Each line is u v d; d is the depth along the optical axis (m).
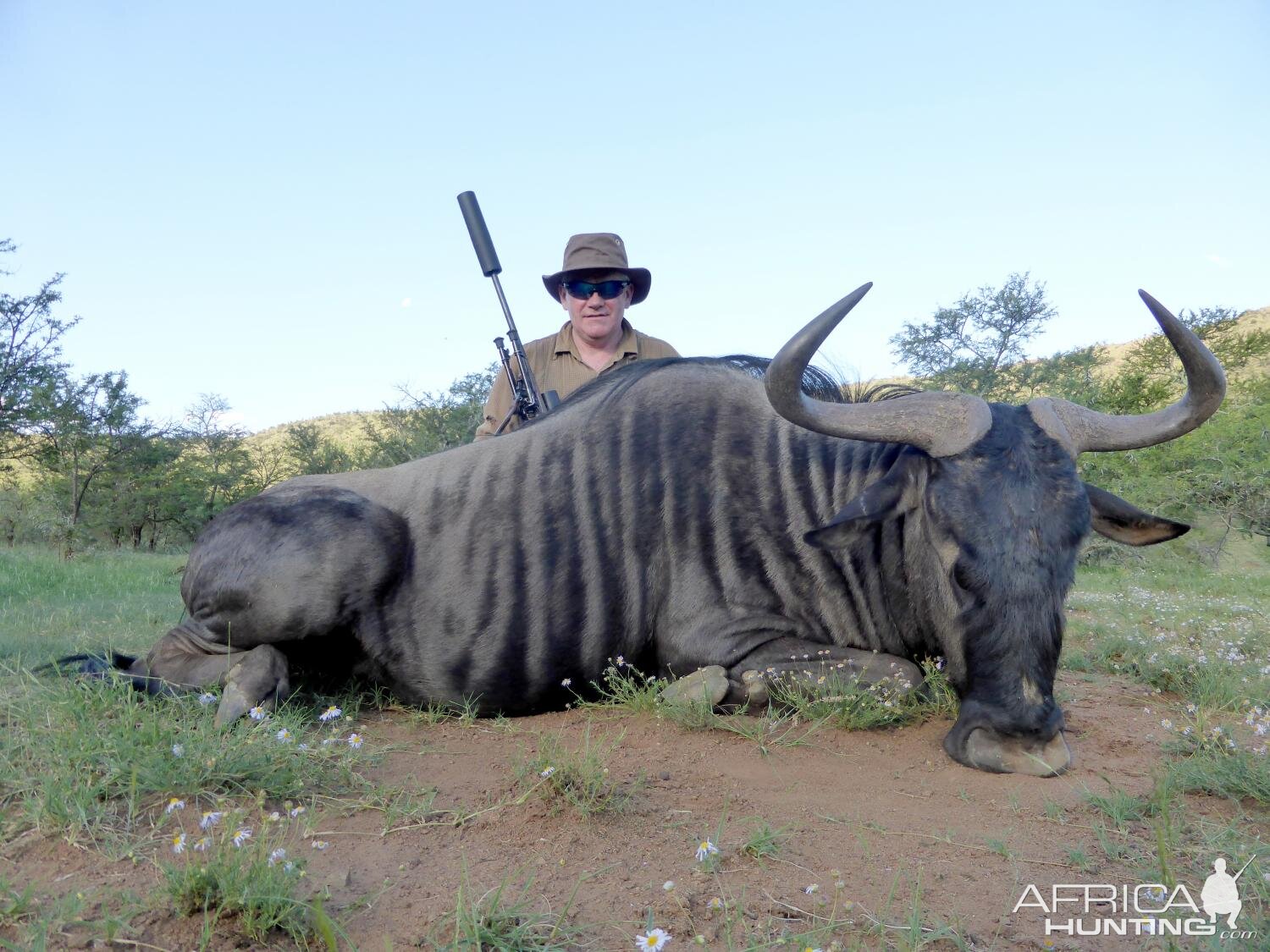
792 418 3.67
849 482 4.20
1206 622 7.43
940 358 27.52
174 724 3.23
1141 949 2.18
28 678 3.83
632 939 2.14
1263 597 11.28
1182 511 19.66
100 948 2.02
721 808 2.97
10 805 2.69
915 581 3.93
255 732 3.27
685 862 2.56
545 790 2.96
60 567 10.75
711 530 4.24
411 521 4.23
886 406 3.68
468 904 2.26
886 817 2.97
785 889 2.42
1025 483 3.46
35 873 2.34
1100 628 6.78
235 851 2.33
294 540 3.94
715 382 4.51
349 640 4.14
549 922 2.20
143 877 2.33
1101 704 4.65
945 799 3.16
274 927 2.15
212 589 3.95
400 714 4.21
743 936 2.17
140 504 29.89
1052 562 3.41
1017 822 2.97
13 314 26.25
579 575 4.20
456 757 3.50
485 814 2.86
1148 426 3.78
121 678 3.74
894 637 4.24
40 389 26.22
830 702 3.93
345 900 2.28
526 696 4.22
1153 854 2.74
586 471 4.32
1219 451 19.80
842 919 2.26
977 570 3.42
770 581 4.20
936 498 3.54
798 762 3.49
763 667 4.08
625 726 3.91
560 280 6.75
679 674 4.28
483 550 4.18
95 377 28.14
